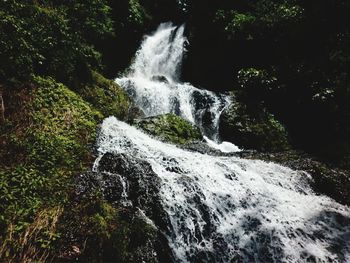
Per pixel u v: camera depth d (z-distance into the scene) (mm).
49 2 9414
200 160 7906
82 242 4840
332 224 7008
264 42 15680
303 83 13227
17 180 5441
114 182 5996
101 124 8578
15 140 6277
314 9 13336
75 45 9531
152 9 22016
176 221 5926
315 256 6211
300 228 6727
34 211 5020
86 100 9945
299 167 9203
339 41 12414
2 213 4824
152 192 6098
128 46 18328
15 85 7535
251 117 13086
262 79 13992
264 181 7930
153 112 13984
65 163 6453
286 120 13664
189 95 14656
